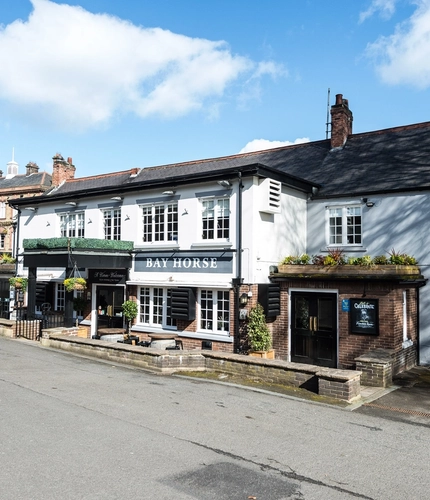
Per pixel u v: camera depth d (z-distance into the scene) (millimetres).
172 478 5500
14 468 5641
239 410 8398
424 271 14141
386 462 6207
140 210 16875
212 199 14984
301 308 14078
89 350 13688
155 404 8594
